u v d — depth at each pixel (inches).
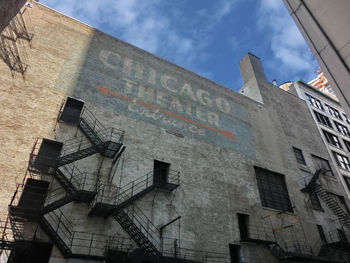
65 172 791.1
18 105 832.9
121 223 758.5
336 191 1523.1
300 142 1622.8
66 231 716.0
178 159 1053.2
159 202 912.3
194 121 1229.1
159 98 1185.4
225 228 990.4
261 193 1220.5
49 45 1030.4
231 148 1262.3
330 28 321.7
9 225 655.8
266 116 1587.1
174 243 859.4
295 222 1210.6
